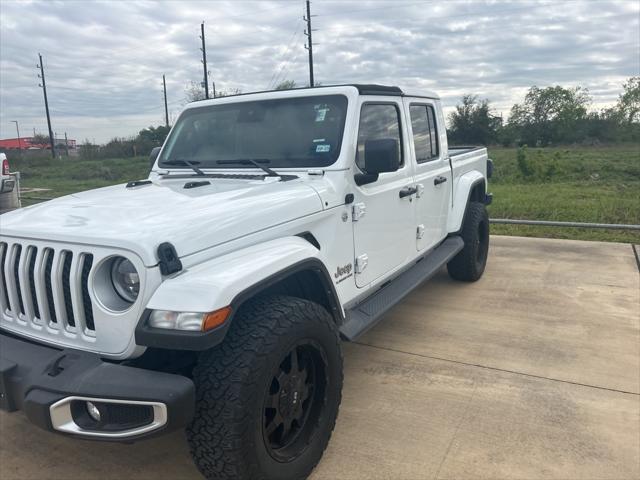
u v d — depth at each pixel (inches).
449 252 205.2
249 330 95.0
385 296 155.0
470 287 237.9
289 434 107.0
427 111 195.8
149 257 89.7
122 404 85.4
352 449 119.7
